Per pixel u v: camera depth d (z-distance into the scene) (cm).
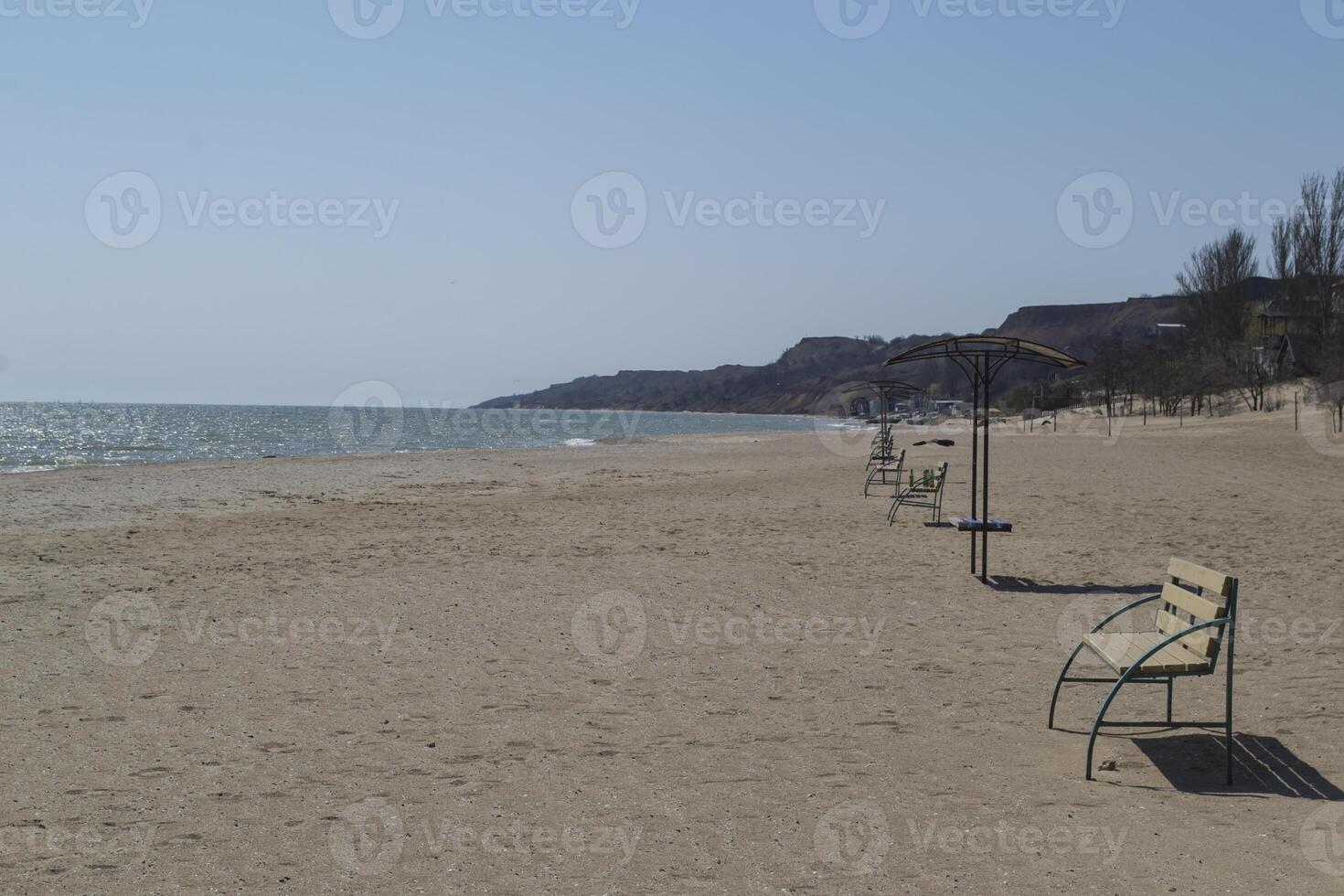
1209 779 489
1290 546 1245
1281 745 535
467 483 2455
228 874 386
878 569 1141
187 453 4669
